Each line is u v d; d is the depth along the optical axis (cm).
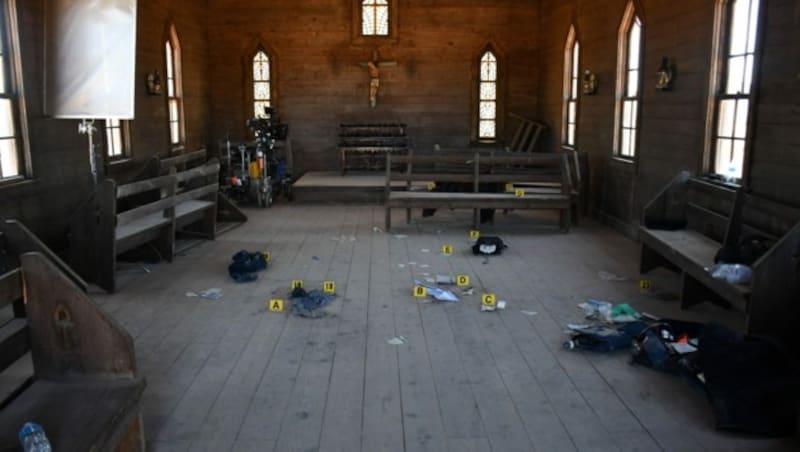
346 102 1234
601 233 783
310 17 1206
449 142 1241
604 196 857
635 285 556
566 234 775
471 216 895
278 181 1075
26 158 588
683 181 590
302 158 1247
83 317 276
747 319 382
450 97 1234
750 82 519
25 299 276
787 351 361
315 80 1227
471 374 376
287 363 391
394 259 650
